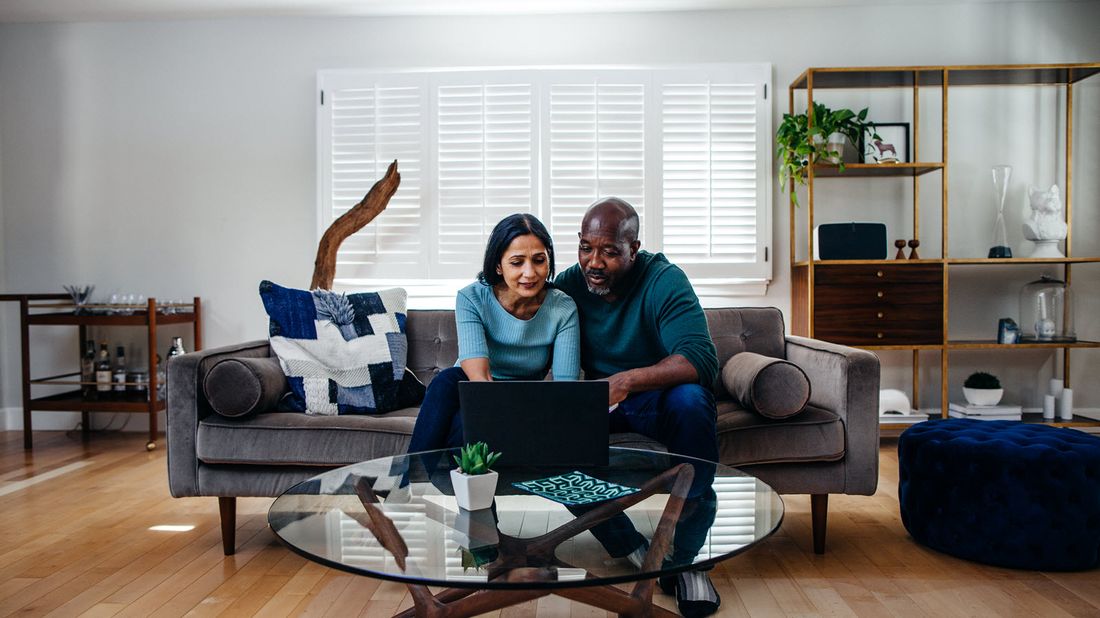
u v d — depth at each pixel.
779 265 3.91
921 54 3.85
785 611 1.74
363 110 3.93
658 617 1.46
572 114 3.86
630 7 3.83
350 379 2.32
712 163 3.86
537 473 1.49
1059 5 3.84
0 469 3.22
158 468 3.23
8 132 4.06
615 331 2.16
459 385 1.50
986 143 3.88
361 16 3.96
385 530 1.18
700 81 3.85
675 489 1.38
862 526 2.41
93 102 4.05
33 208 4.08
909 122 3.88
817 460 2.08
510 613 1.75
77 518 2.52
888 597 1.81
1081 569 1.96
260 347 2.49
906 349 3.54
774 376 2.06
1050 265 3.89
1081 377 3.89
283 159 4.01
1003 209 3.89
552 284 2.18
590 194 3.88
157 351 4.06
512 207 3.90
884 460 3.32
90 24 4.04
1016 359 3.89
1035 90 3.87
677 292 2.09
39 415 4.12
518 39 3.92
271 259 4.03
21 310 3.61
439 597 1.40
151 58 4.03
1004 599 1.79
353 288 4.01
